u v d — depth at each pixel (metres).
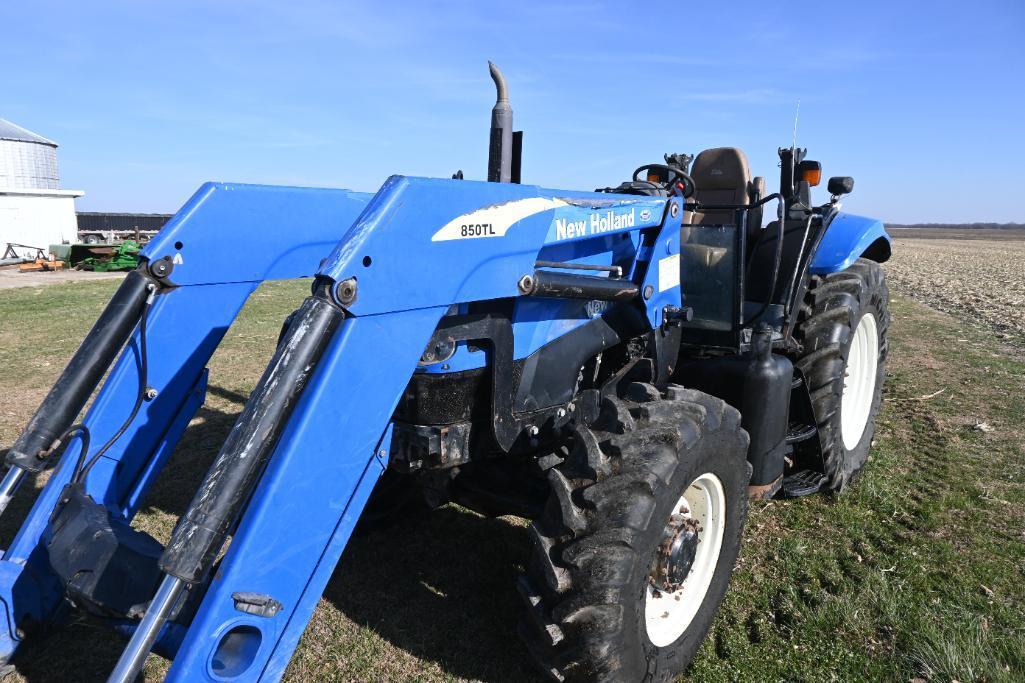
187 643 1.77
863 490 4.25
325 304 1.91
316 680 2.64
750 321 3.83
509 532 3.82
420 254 2.11
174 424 2.79
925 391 6.60
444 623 3.00
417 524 3.90
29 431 2.38
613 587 2.17
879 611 3.03
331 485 1.97
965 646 2.74
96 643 2.81
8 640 2.53
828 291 4.21
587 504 2.28
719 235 4.03
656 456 2.32
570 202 2.80
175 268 2.69
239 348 8.58
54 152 33.22
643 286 3.26
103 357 2.52
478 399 2.72
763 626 2.96
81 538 2.29
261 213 2.92
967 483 4.38
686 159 4.51
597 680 2.24
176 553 1.75
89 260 22.34
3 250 26.66
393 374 2.08
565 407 3.01
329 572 2.02
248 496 1.84
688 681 2.63
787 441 3.78
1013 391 6.60
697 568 2.75
